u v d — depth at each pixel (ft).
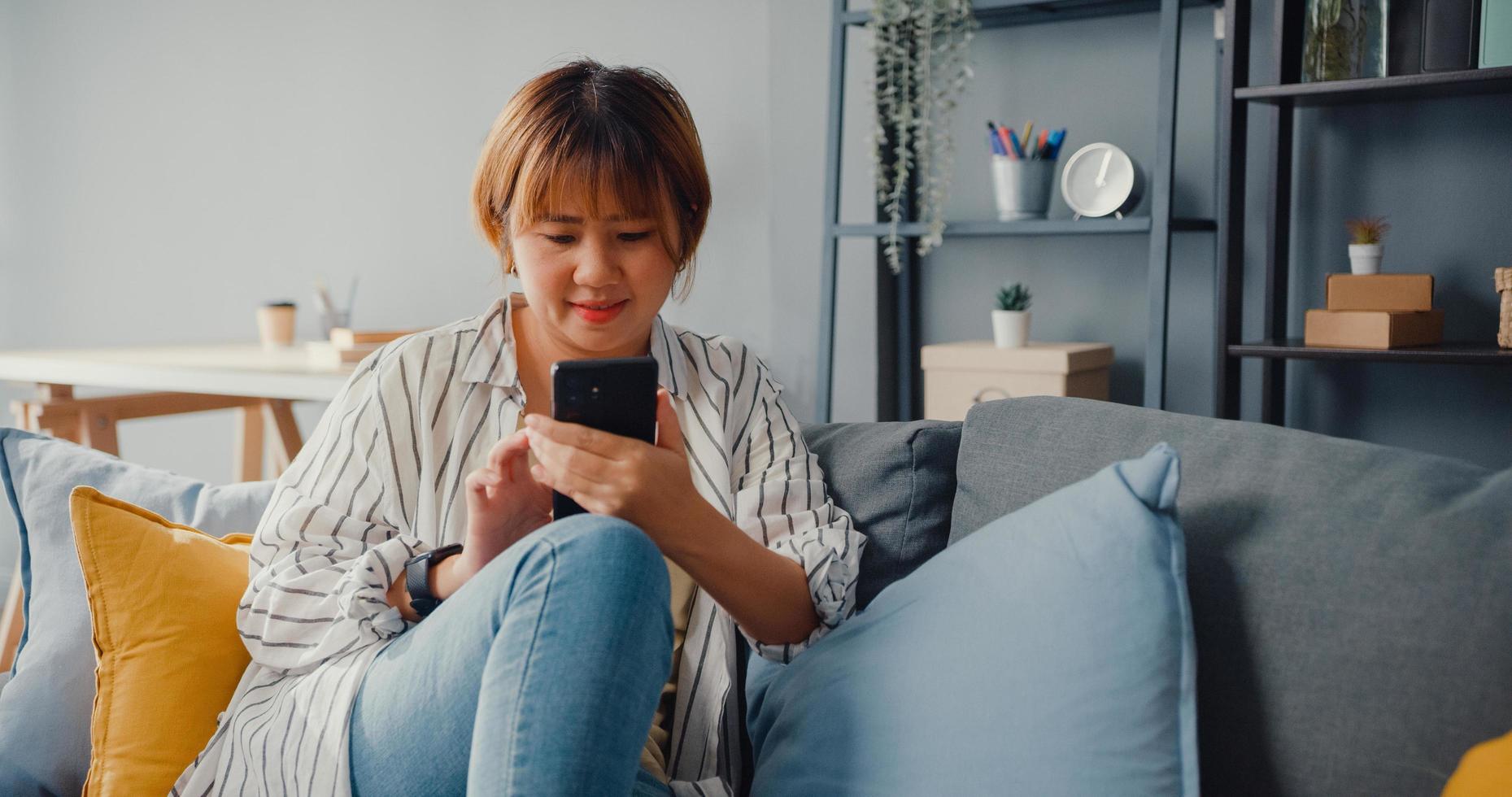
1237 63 6.89
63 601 4.20
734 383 4.28
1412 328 6.65
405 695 2.95
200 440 11.75
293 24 10.91
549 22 9.91
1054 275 8.43
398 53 10.50
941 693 2.93
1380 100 7.15
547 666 2.67
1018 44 8.39
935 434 4.14
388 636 3.41
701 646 3.88
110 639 3.76
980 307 8.71
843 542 3.84
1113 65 8.08
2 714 4.00
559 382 3.26
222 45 11.21
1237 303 7.04
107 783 3.62
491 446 3.92
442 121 10.37
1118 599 2.81
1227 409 7.02
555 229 3.68
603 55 9.73
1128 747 2.72
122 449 12.12
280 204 11.13
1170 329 8.10
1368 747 2.70
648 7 9.54
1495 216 7.07
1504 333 6.46
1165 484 2.88
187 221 11.52
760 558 3.52
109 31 11.68
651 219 3.72
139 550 3.83
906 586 3.30
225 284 11.44
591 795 2.64
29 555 4.46
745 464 4.17
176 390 8.18
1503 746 2.42
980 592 3.04
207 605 3.83
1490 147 7.06
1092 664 2.77
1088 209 7.69
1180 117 7.94
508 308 4.10
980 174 8.59
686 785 3.54
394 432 3.88
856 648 3.26
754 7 9.13
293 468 3.98
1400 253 7.36
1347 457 3.10
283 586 3.55
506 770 2.63
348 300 10.32
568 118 3.64
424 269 10.57
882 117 8.48
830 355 8.18
